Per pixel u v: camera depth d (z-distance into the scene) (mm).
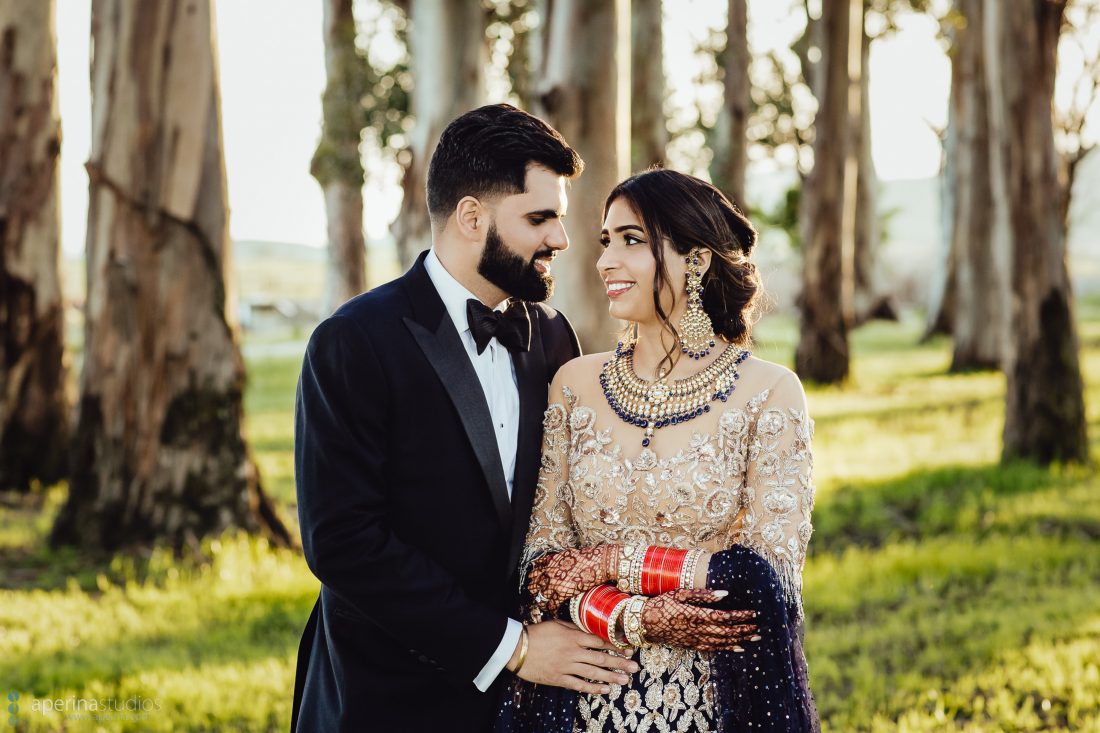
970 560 6121
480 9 9656
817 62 16688
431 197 2420
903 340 26859
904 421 12203
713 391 2334
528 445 2436
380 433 2270
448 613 2195
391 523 2328
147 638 5000
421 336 2324
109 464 6562
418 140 9727
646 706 2250
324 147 17594
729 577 2152
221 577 5852
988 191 18297
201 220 6570
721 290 2412
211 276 6621
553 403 2498
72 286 37156
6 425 9102
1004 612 5133
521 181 2291
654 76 14586
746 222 2436
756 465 2262
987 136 18203
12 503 8539
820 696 4230
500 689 2352
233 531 6516
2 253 9070
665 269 2338
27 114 9133
